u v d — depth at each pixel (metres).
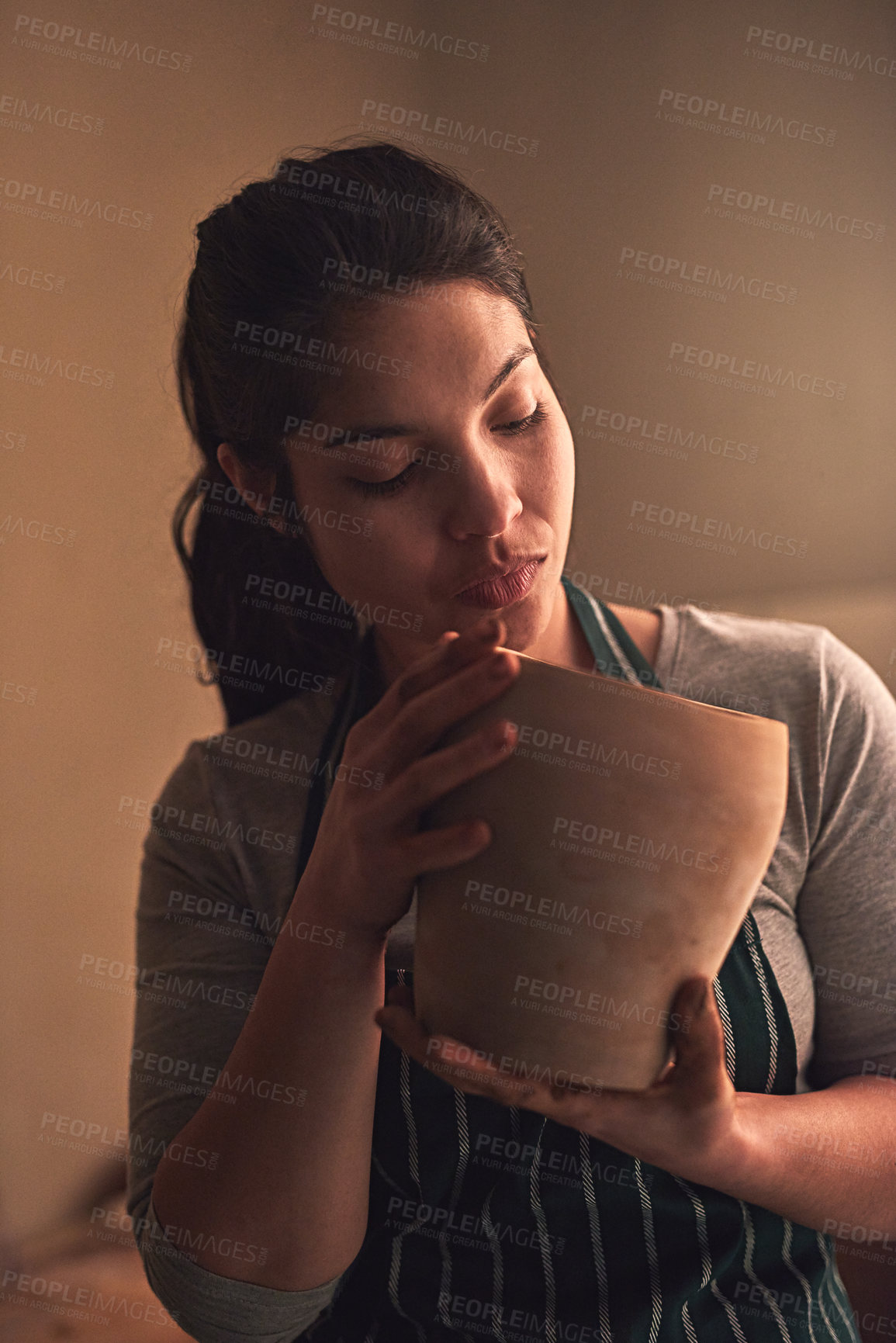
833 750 0.75
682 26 1.91
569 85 1.94
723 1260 0.68
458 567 0.60
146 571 2.00
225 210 0.71
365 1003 0.56
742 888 0.44
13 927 1.89
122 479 1.93
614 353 2.01
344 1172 0.60
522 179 1.95
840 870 0.74
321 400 0.58
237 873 0.82
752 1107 0.61
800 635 0.80
